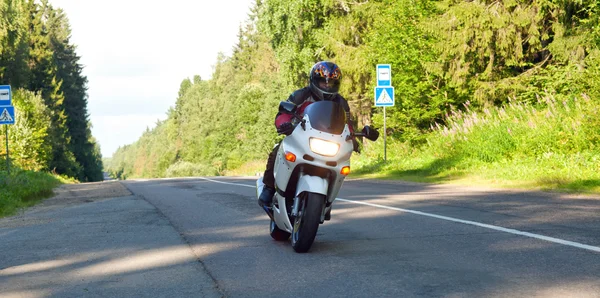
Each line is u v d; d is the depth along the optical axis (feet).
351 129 21.86
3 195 46.93
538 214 27.55
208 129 407.03
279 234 23.72
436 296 14.37
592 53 59.72
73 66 305.32
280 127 20.61
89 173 299.99
